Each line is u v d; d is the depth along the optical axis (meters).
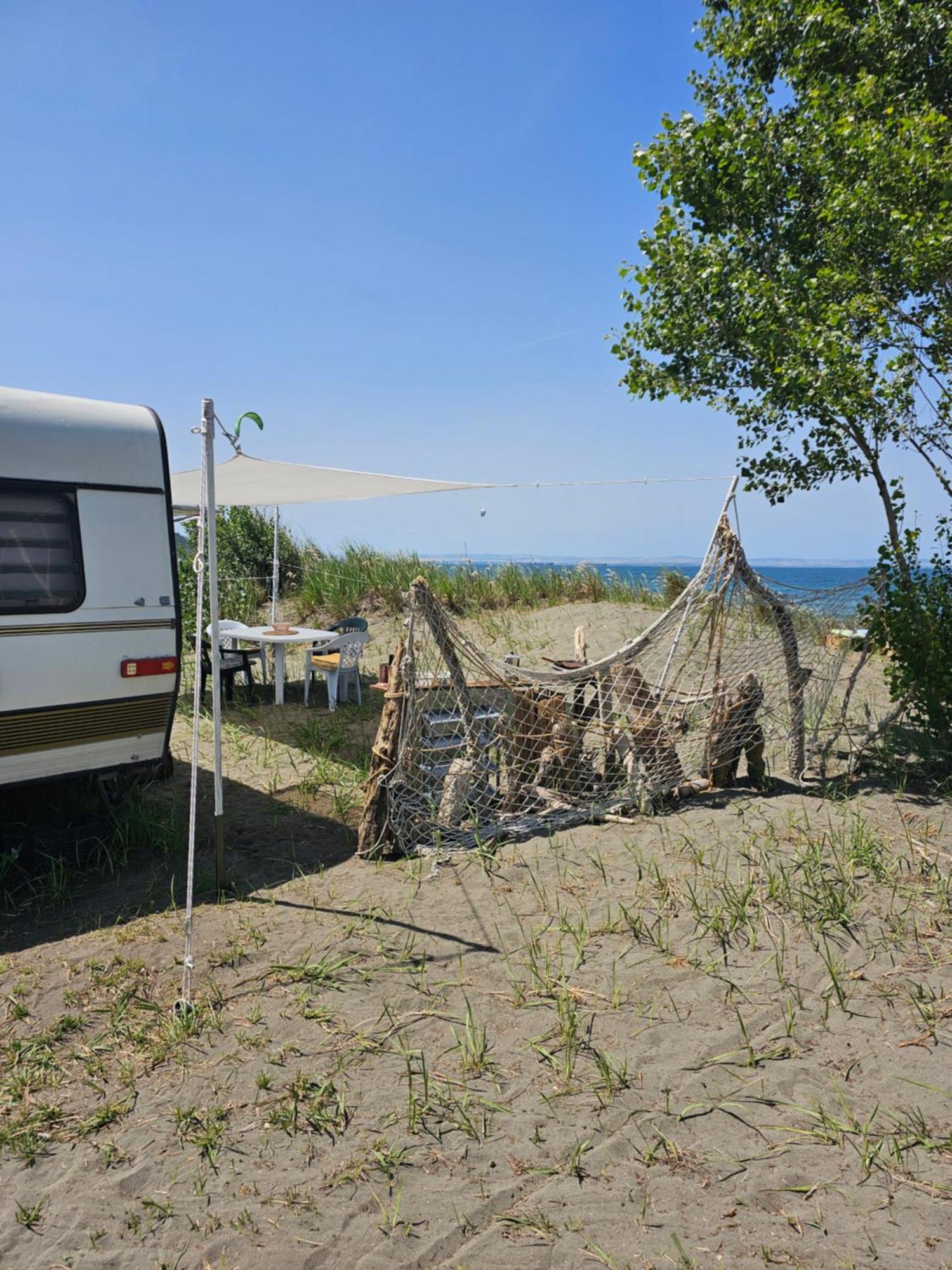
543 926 4.46
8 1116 3.15
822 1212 2.62
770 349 6.86
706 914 4.48
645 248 7.48
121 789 6.12
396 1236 2.58
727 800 6.20
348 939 4.36
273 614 13.32
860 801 6.04
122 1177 2.83
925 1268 2.40
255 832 6.00
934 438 6.73
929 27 6.79
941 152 6.39
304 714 9.79
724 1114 3.06
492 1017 3.68
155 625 5.47
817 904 4.50
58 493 5.03
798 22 7.34
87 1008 3.82
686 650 6.85
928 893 4.62
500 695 6.38
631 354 7.77
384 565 16.73
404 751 5.45
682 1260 2.46
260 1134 3.02
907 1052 3.36
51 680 5.01
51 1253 2.55
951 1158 2.81
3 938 4.48
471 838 5.61
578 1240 2.54
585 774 6.28
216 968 4.12
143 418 5.49
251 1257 2.52
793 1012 3.65
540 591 15.87
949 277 6.35
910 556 7.07
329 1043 3.52
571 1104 3.13
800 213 7.35
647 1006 3.73
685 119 7.19
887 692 9.29
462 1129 3.02
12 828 5.41
